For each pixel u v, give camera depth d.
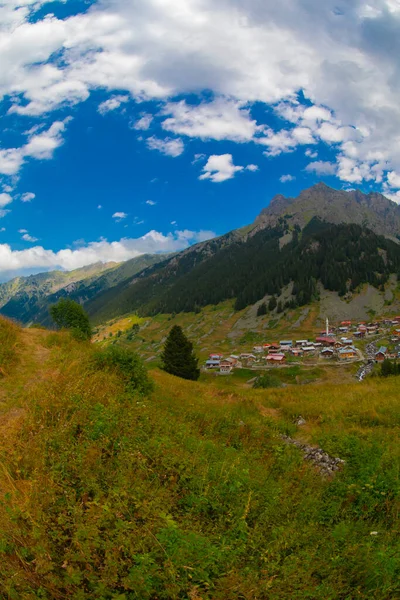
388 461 10.79
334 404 20.30
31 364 16.75
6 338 19.03
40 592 5.16
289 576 5.72
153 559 5.48
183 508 7.59
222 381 117.25
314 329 188.75
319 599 5.41
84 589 5.42
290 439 15.12
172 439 11.10
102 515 6.45
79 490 7.63
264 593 5.41
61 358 17.83
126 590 5.27
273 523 7.52
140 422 11.55
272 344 155.50
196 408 17.20
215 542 6.42
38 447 9.23
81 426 10.55
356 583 5.98
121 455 8.88
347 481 10.06
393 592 5.70
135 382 17.64
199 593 5.23
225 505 7.78
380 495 8.92
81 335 24.34
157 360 163.75
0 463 8.39
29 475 8.26
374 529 7.68
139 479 7.98
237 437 13.97
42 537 6.05
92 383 14.74
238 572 5.71
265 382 79.12
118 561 5.69
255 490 8.64
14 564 5.64
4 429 10.54
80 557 5.59
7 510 6.45
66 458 8.59
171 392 21.20
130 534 6.03
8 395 13.22
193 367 51.31
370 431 15.09
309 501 8.75
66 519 6.40
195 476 8.48
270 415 19.25
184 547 5.66
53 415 11.30
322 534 7.43
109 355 18.52
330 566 6.05
